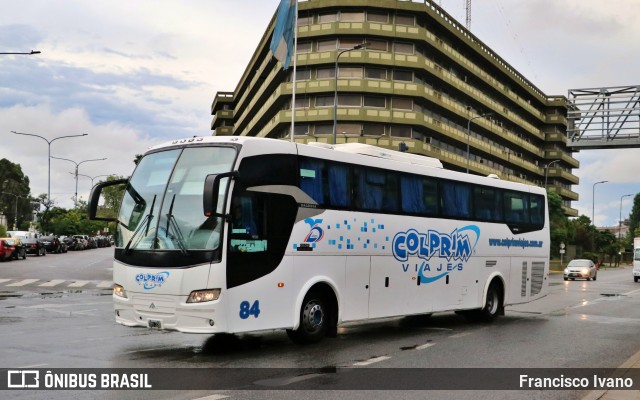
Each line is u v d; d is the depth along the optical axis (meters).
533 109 93.38
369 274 12.55
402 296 13.40
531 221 18.36
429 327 15.00
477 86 75.88
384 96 60.41
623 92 23.95
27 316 14.94
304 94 60.22
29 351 10.12
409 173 13.92
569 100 24.69
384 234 12.97
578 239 92.88
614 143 23.95
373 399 7.31
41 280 27.34
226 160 10.16
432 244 14.37
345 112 58.91
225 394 7.41
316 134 60.38
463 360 10.15
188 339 11.75
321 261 11.45
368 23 59.19
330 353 10.54
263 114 68.44
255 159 10.40
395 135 60.62
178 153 10.55
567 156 106.56
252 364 9.37
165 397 7.23
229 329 9.70
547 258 18.95
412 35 60.09
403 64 59.78
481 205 16.28
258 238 10.27
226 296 9.67
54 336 11.80
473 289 15.73
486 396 7.66
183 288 9.60
